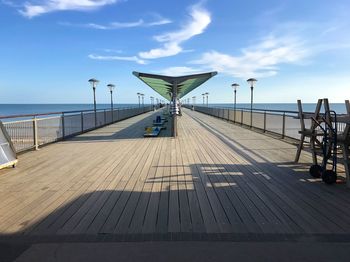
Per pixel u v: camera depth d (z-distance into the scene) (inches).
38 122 358.0
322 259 106.7
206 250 113.7
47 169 247.1
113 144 386.3
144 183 204.1
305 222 139.3
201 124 712.4
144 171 237.6
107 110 716.7
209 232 129.3
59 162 274.7
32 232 130.6
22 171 240.8
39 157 298.8
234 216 146.9
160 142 401.1
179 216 147.0
